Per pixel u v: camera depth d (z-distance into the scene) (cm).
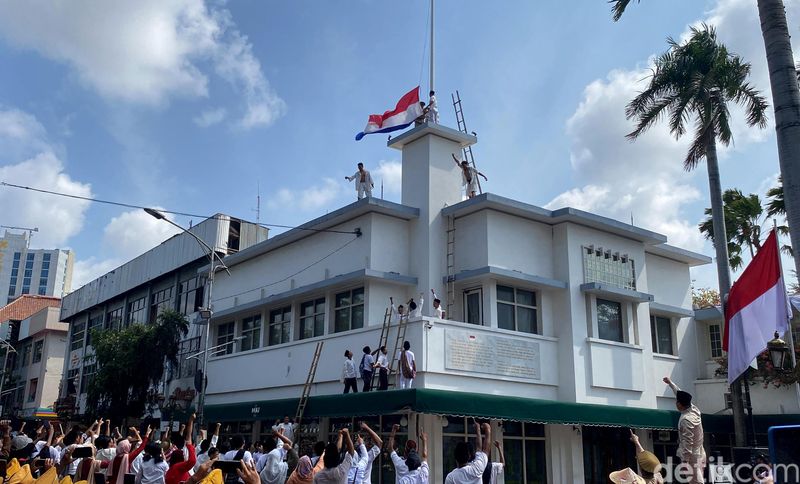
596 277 2488
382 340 2120
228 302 3067
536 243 2445
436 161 2517
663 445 2600
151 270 4206
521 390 2233
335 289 2462
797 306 2538
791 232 1191
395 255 2412
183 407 2906
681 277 3048
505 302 2317
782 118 1231
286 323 2683
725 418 2480
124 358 3359
